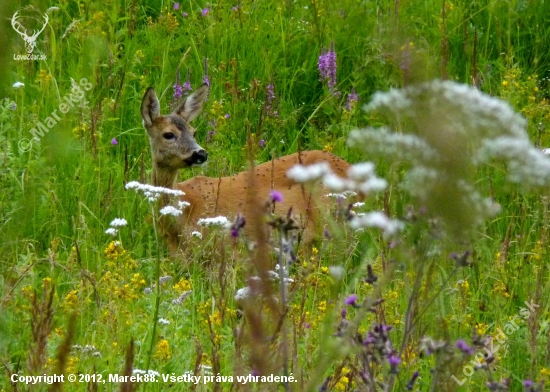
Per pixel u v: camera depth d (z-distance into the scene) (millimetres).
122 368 8125
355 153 15062
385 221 5234
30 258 9992
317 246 13211
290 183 13703
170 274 11578
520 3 17953
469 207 4781
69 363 8031
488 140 4844
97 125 14148
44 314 6898
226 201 13766
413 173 4836
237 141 15516
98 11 16016
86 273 9594
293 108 16344
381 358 6113
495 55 17578
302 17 17641
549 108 14445
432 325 7906
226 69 17000
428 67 5520
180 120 14477
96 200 12812
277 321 5531
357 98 15562
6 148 11875
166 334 9109
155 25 17016
